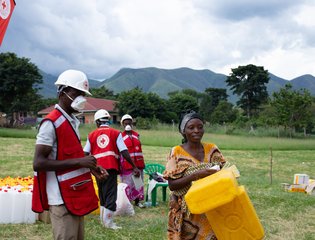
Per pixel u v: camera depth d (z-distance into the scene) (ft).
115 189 22.15
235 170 12.69
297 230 22.77
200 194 11.26
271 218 25.34
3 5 27.61
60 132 11.59
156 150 74.23
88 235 20.56
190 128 12.71
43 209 11.73
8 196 22.33
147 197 30.01
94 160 11.73
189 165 12.61
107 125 22.89
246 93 271.90
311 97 128.67
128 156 22.09
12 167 47.14
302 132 135.95
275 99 130.93
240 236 11.50
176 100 201.26
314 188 35.65
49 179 11.71
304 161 65.57
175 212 12.76
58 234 11.64
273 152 80.43
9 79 146.30
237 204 11.37
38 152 11.32
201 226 12.33
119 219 24.52
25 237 20.06
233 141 95.81
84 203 11.85
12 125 143.74
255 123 140.36
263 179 44.29
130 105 179.01
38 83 156.25
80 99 11.74
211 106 289.53
